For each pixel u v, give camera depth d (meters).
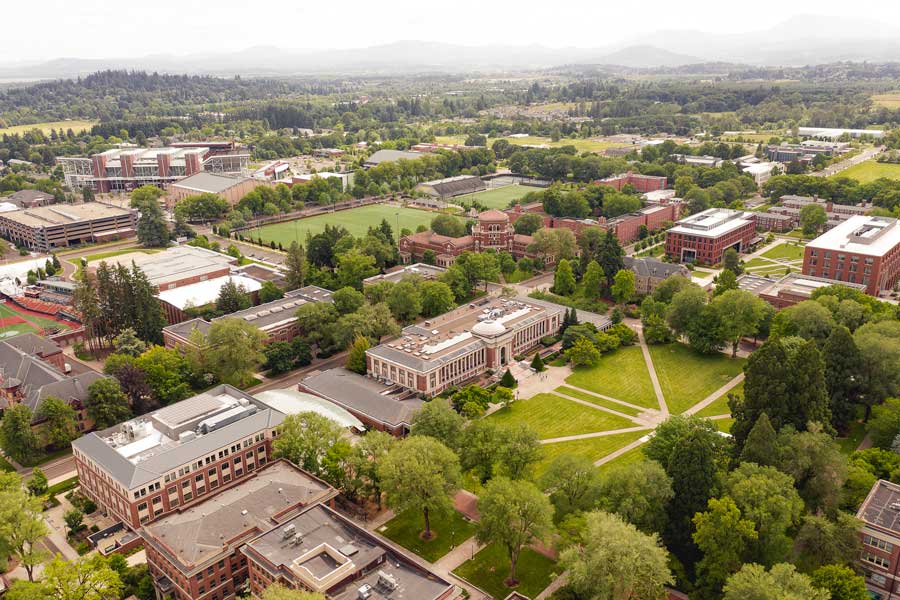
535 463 179.75
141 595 140.00
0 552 139.38
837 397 194.00
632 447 190.62
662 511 143.38
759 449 152.62
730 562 129.38
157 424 178.38
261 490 151.25
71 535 160.00
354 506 167.88
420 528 159.50
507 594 138.12
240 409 183.00
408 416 197.38
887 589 132.38
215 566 134.88
